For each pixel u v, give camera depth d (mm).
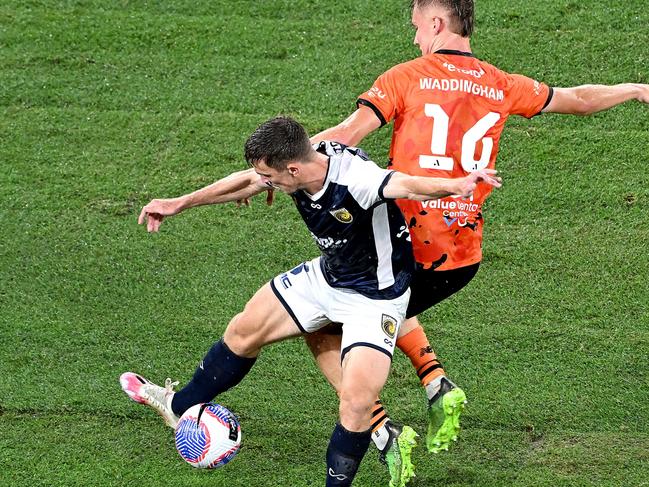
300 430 18016
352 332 15047
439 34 15586
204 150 24547
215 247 22141
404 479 16047
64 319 20453
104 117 25531
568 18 27281
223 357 16469
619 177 23344
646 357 19203
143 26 28062
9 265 21750
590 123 24656
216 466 16094
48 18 28406
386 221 14719
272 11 28328
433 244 15469
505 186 23250
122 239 22375
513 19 27328
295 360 19516
